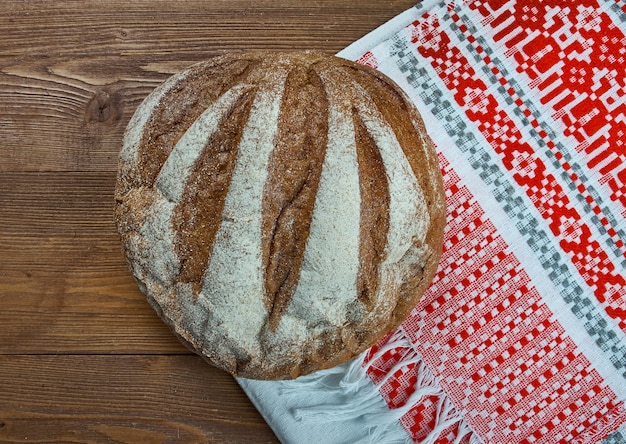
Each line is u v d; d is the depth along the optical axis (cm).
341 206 46
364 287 48
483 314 58
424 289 52
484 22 59
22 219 61
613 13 58
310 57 51
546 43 59
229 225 47
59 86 61
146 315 60
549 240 58
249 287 47
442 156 59
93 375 60
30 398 60
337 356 50
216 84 49
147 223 49
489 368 58
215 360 50
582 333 58
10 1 61
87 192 60
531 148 59
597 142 58
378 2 60
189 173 48
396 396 58
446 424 57
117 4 61
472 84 59
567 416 57
